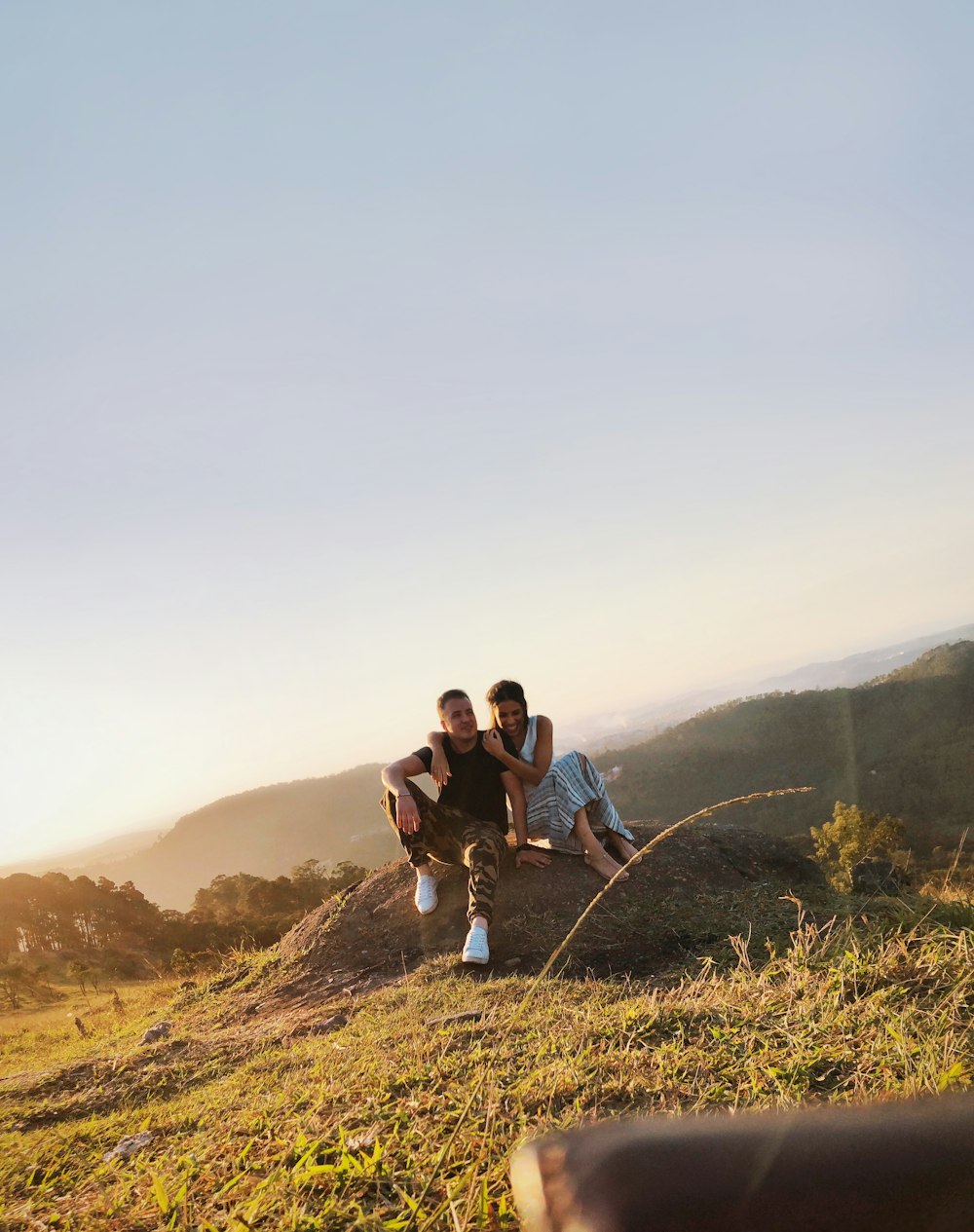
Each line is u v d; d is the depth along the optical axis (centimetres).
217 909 11806
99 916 10944
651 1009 355
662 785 19050
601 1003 437
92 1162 331
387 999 563
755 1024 321
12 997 5156
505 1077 298
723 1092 261
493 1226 192
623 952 588
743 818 15638
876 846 8012
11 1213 277
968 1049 263
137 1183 273
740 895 661
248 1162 264
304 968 723
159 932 10062
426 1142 246
